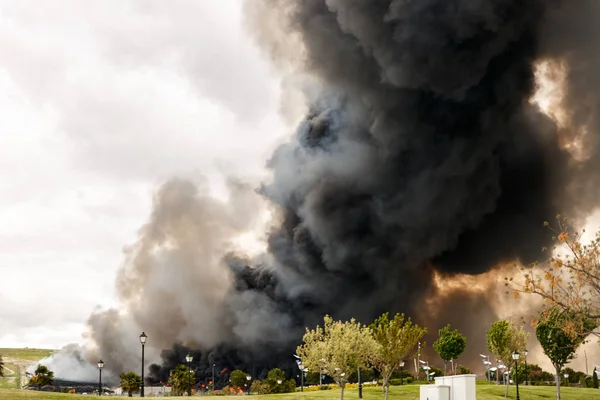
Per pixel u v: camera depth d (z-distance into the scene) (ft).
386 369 173.68
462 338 281.13
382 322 179.63
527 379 308.81
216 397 175.22
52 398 133.18
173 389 293.84
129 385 272.31
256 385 337.72
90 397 142.31
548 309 84.48
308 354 162.40
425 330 175.73
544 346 177.78
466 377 92.32
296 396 191.21
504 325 212.23
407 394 200.64
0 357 211.61
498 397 201.87
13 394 131.54
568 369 337.93
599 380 298.76
